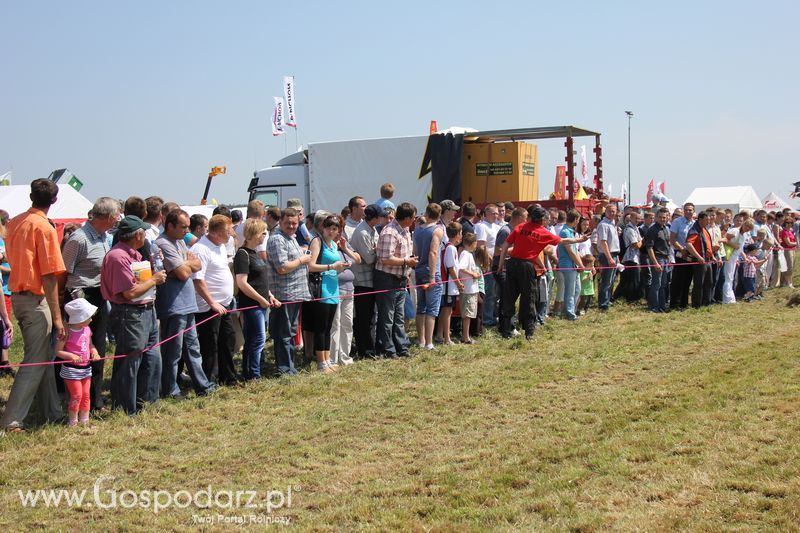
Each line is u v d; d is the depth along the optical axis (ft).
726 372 26.66
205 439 20.84
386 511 15.53
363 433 21.17
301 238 34.83
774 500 14.92
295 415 23.16
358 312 31.63
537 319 39.19
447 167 53.88
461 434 20.88
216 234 26.53
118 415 22.62
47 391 22.47
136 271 22.33
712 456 17.71
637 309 44.96
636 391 24.62
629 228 46.09
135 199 23.34
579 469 17.38
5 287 30.30
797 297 47.50
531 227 34.83
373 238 31.65
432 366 29.78
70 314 21.77
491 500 15.94
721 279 47.70
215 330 26.37
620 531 13.93
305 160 61.46
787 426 19.80
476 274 34.50
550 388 25.77
